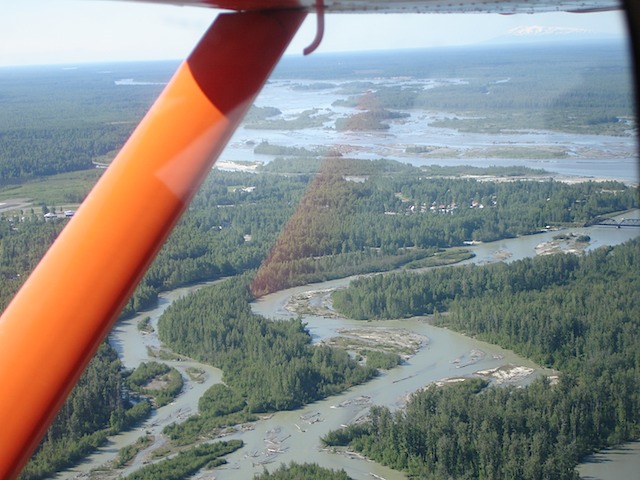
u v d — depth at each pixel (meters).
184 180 2.74
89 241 2.64
